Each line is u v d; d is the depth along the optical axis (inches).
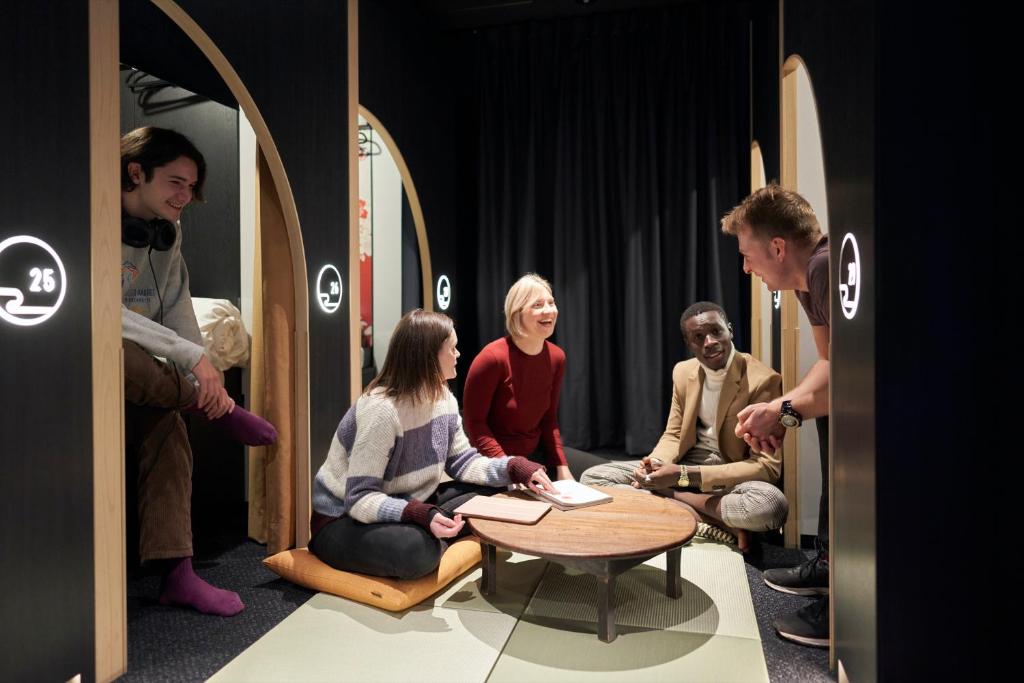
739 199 173.6
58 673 64.9
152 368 87.7
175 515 90.0
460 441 102.3
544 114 183.5
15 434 60.5
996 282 49.6
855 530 58.6
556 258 182.7
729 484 107.0
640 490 106.8
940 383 50.6
